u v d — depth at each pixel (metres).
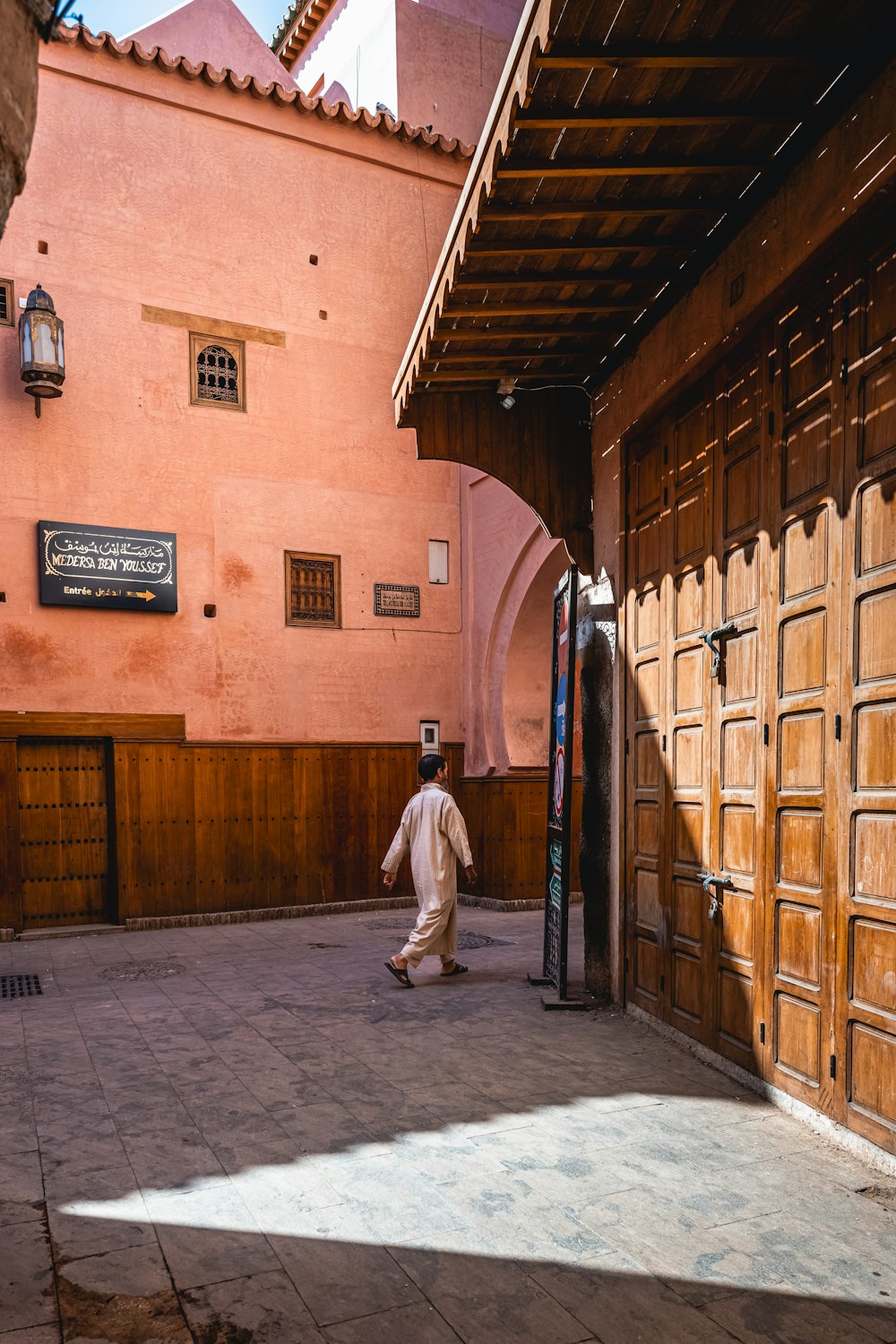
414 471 11.53
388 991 6.48
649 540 5.65
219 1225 3.01
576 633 6.76
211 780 10.12
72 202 9.67
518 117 3.65
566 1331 2.43
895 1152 3.29
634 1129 3.80
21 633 9.27
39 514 9.38
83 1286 2.64
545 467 6.56
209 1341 2.38
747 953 4.33
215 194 10.43
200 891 10.00
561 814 6.20
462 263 4.61
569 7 3.08
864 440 3.52
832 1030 3.65
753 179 4.18
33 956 8.21
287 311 10.79
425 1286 2.64
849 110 3.58
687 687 5.05
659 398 5.43
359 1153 3.58
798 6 3.13
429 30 12.53
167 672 9.95
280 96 10.57
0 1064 4.84
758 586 4.30
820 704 3.76
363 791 10.98
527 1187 3.26
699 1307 2.53
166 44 11.74
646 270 4.98
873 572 3.44
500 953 7.98
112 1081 4.52
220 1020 5.75
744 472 4.48
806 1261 2.76
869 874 3.43
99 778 9.85
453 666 11.66
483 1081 4.43
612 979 6.02
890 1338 2.39
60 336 9.12
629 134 3.83
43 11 2.24
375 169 11.40
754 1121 3.88
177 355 10.15
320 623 10.87
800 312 4.00
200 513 10.19
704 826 4.78
